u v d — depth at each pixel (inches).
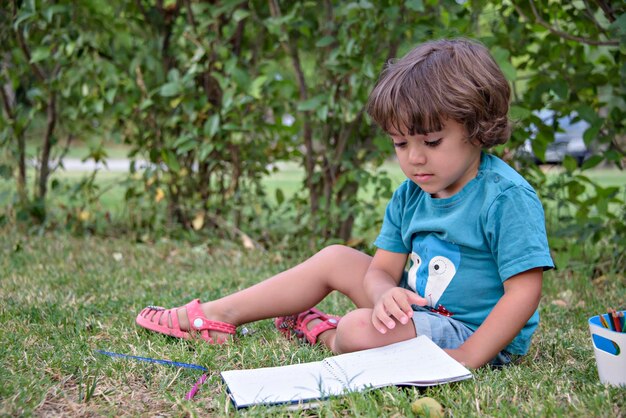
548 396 63.1
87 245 151.4
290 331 87.5
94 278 119.7
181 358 76.3
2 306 97.6
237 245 154.2
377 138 132.6
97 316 95.3
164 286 115.8
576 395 63.6
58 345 80.4
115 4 160.2
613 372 65.3
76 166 407.2
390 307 71.4
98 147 166.7
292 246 150.1
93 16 158.7
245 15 139.5
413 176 71.1
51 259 136.6
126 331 87.4
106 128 165.2
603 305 104.4
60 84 160.9
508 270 70.2
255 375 68.8
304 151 170.6
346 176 145.9
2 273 122.9
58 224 167.9
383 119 70.8
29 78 168.4
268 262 140.7
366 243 148.5
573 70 135.6
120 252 146.3
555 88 123.3
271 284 85.0
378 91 71.9
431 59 71.2
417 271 77.7
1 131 164.9
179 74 154.1
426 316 74.4
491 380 68.1
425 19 128.6
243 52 163.5
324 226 146.0
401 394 63.5
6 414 60.6
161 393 67.5
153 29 158.9
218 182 165.6
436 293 75.7
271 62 167.3
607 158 126.3
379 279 79.7
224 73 154.3
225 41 151.5
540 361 77.4
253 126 147.3
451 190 74.8
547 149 138.5
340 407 62.9
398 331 73.7
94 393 67.2
